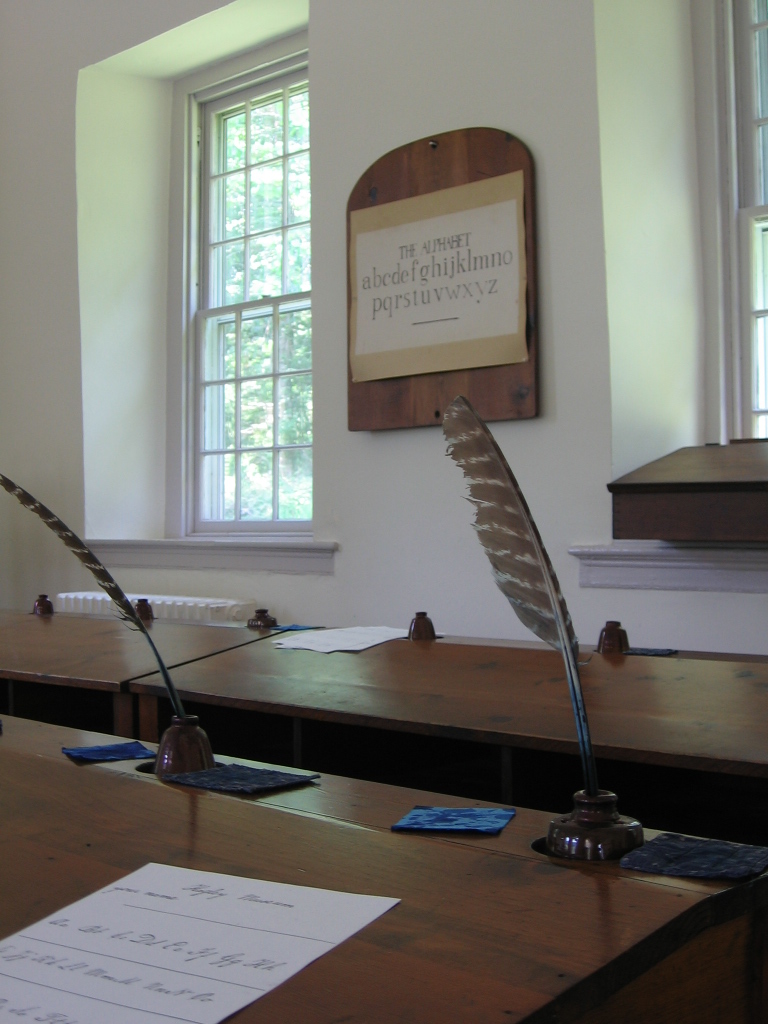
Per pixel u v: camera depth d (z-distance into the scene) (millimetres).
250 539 5406
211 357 5770
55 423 5680
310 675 2326
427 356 4133
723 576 3492
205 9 5035
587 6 3762
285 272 5473
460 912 855
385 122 4352
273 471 5461
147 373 5809
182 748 1396
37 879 958
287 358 5438
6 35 5922
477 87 4070
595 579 3779
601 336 3744
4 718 1845
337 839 1081
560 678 2160
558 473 3857
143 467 5781
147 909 868
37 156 5738
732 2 4164
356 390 4355
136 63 5578
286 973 733
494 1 4016
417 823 1131
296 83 5410
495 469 979
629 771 2100
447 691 2092
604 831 1009
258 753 2588
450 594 4148
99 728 2988
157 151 5820
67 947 788
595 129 3750
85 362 5562
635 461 3834
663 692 1976
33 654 2842
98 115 5625
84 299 5562
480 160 4008
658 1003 815
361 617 4438
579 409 3803
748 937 919
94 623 3363
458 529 4125
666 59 4105
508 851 1036
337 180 4508
